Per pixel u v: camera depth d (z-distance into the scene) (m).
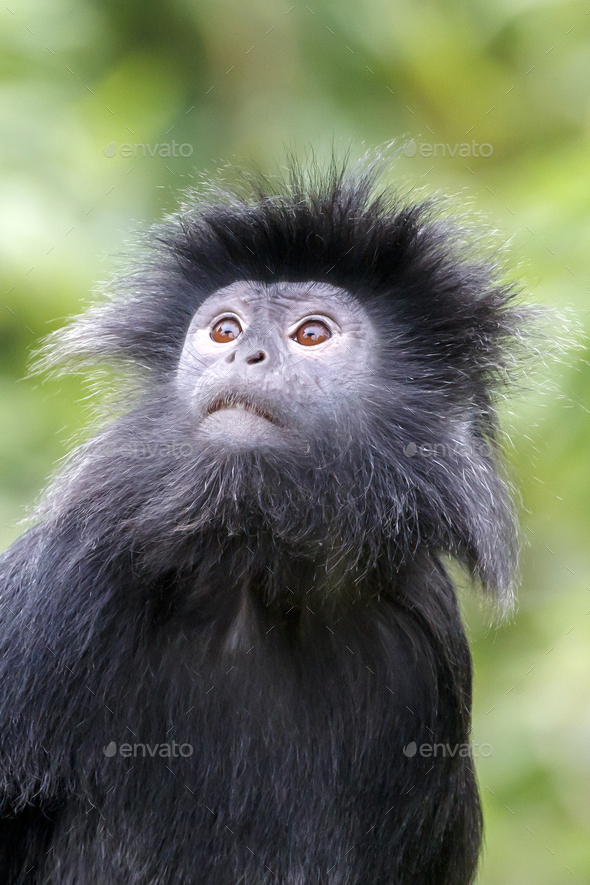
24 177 22.09
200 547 11.06
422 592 11.80
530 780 18.58
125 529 11.15
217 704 10.99
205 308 12.72
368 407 11.88
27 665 10.88
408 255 12.56
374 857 11.25
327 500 11.23
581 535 20.22
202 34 26.39
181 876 10.91
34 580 11.20
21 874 11.27
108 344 13.51
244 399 11.27
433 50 27.34
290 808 11.02
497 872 18.53
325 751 11.11
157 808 10.87
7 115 22.91
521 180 23.70
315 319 12.37
